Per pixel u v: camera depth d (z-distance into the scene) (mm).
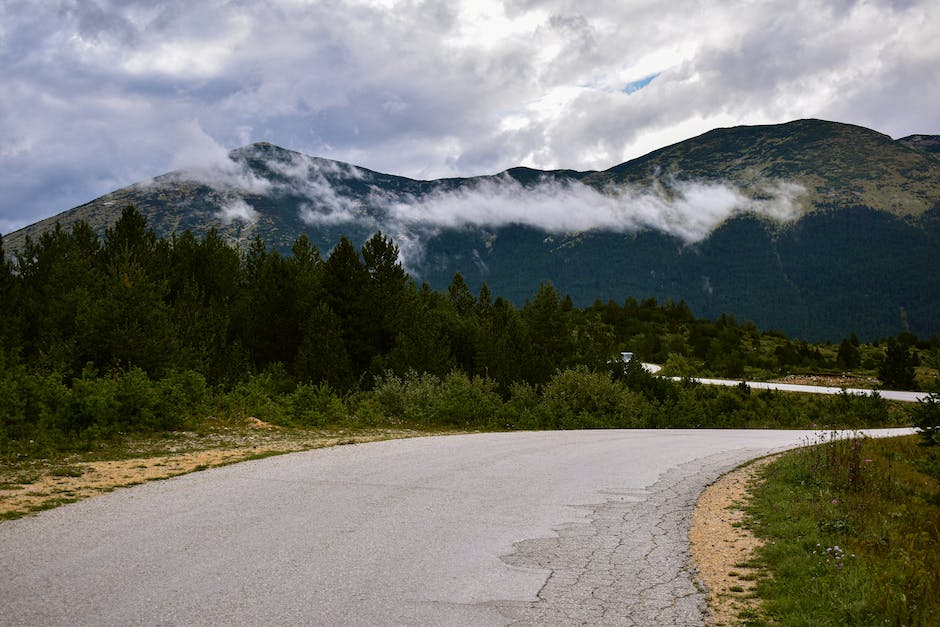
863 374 76812
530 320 72812
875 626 5250
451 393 25578
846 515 9172
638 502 10234
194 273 46156
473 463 13312
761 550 7574
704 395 44844
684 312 123875
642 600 5867
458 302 78500
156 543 6832
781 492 11031
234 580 5820
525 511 9219
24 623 4742
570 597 5863
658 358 88250
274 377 30094
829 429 33781
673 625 5312
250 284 50562
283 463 12219
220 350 32406
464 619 5223
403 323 42562
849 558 6965
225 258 50531
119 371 20266
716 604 5863
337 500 9258
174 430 16312
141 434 15312
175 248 47781
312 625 4926
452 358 41375
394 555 6805
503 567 6637
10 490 9133
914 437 23562
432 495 9922
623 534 8203
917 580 6199
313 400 20953
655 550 7520
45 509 8156
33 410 14328
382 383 26438
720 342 93812
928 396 20719
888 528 8695
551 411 28125
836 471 13266
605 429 26500
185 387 19297
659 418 32531
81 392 14891
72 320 26750
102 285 27703
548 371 40438
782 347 90312
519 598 5773
